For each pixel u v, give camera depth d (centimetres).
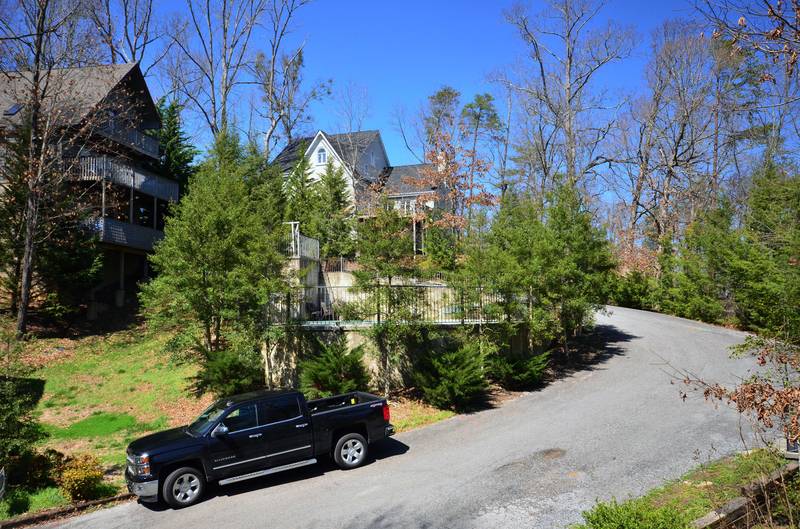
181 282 1667
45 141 2153
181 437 1006
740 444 1086
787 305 1023
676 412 1357
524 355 2008
